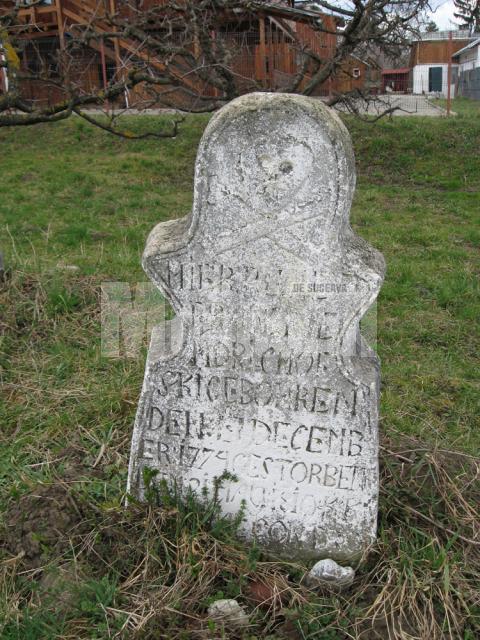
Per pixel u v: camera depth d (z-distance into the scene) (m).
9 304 5.55
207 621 2.57
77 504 3.05
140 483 3.12
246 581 2.79
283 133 2.58
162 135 6.16
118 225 9.23
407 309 6.26
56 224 9.17
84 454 3.71
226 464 3.07
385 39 7.05
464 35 36.66
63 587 2.68
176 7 6.07
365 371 2.94
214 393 2.97
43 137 15.31
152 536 2.88
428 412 4.47
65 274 6.29
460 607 2.77
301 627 2.61
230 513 3.14
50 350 4.98
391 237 8.91
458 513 3.25
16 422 4.07
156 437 3.05
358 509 3.06
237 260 2.78
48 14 14.68
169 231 2.94
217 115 2.61
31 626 2.51
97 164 13.44
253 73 15.30
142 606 2.61
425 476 3.44
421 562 2.90
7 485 3.40
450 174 13.21
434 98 28.09
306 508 3.10
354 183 2.71
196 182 2.67
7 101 5.55
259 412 2.98
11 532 2.97
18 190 11.39
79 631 2.55
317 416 2.96
